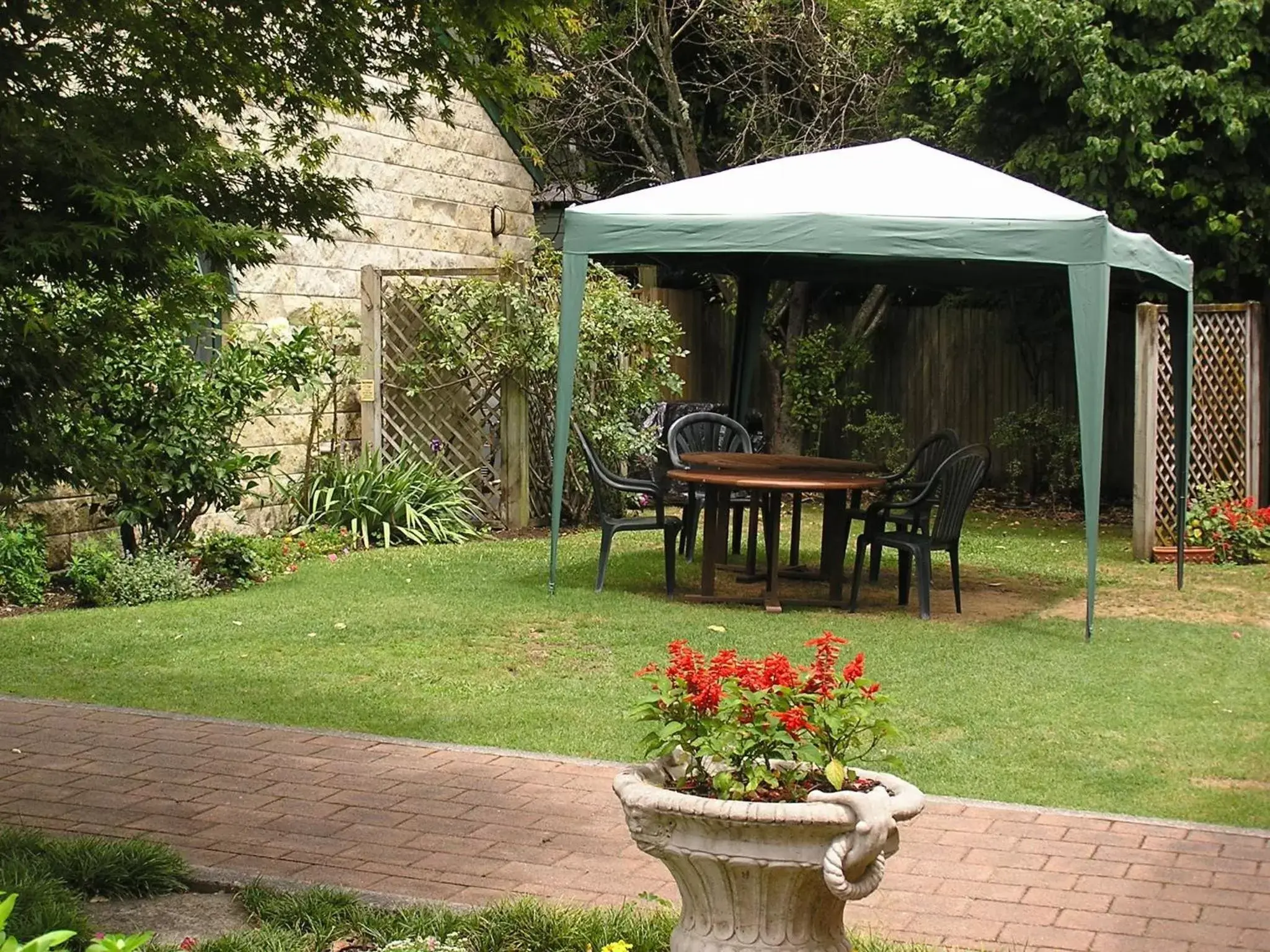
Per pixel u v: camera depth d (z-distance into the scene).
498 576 10.41
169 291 4.44
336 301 13.06
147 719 6.55
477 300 12.82
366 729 6.45
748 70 18.14
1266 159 13.96
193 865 4.68
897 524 10.11
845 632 8.59
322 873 4.61
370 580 10.23
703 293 18.95
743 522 14.11
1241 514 11.84
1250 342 12.34
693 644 8.15
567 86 17.53
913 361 17.56
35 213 4.09
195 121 4.77
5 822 5.09
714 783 3.45
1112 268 8.75
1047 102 14.47
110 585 9.31
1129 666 7.75
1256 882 4.61
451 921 4.05
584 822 5.14
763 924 3.38
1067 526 14.56
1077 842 4.99
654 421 15.12
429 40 5.28
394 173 13.73
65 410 4.66
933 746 6.19
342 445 13.08
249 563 10.02
